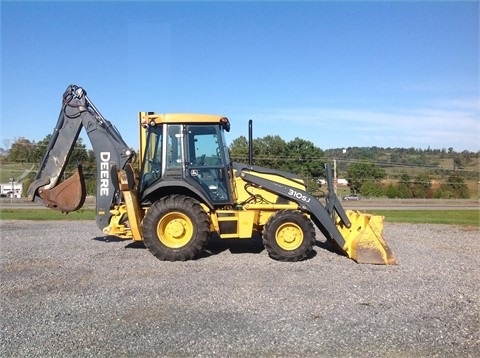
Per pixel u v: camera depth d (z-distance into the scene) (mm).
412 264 8844
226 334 5176
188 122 9719
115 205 10289
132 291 6801
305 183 10125
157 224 9078
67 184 10578
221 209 9750
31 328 5359
